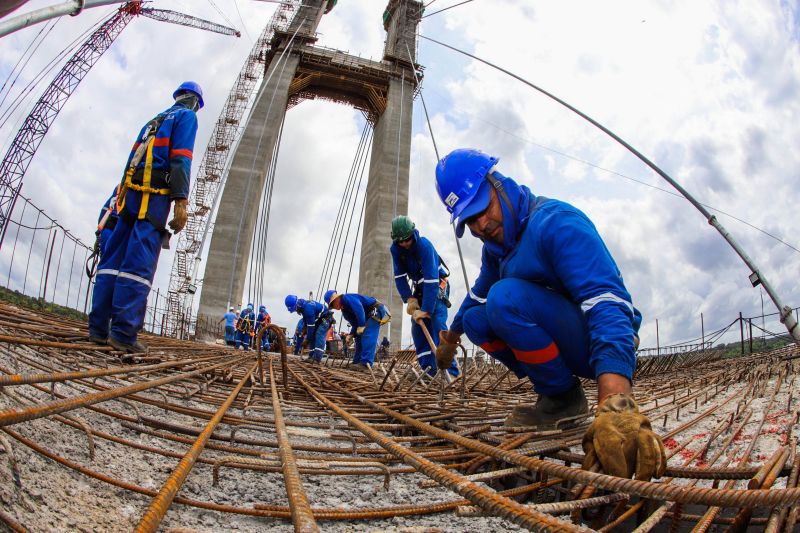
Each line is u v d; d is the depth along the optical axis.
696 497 0.95
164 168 4.11
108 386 3.01
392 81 39.09
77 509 1.28
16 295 10.45
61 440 1.76
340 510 1.52
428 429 2.40
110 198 4.56
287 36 38.41
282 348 4.74
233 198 32.84
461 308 3.26
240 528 1.44
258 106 35.41
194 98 4.43
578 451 2.62
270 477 1.97
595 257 2.01
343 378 6.52
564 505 1.22
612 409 1.37
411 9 42.31
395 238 6.21
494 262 2.97
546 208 2.32
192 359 5.31
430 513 1.62
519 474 2.01
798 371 5.82
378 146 39.31
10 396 1.98
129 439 2.12
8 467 1.29
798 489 0.84
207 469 1.96
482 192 2.42
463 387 4.38
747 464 2.12
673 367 12.34
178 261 42.56
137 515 1.39
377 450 2.42
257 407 3.57
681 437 3.02
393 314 34.09
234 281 31.45
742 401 3.90
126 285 4.06
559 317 2.46
